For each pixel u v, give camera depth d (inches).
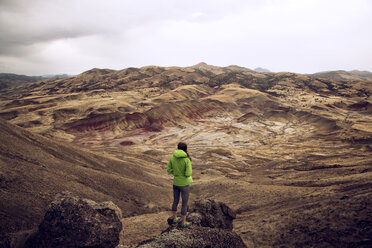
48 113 5959.6
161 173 2066.9
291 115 6067.9
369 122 4982.8
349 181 1106.1
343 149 3245.6
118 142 4392.2
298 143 3900.1
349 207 424.8
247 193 1322.6
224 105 7204.7
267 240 425.7
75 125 5221.5
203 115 6505.9
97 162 1499.8
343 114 6053.2
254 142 4202.8
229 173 2388.0
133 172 1646.2
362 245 285.9
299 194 1019.3
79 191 972.6
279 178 1956.2
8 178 770.2
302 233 393.7
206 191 1566.2
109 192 1126.4
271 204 978.7
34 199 726.5
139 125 5506.9
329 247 311.0
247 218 792.3
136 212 1048.8
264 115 6363.2
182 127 5541.3
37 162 1047.0
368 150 2987.2
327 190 897.5
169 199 1315.2
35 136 1354.6
